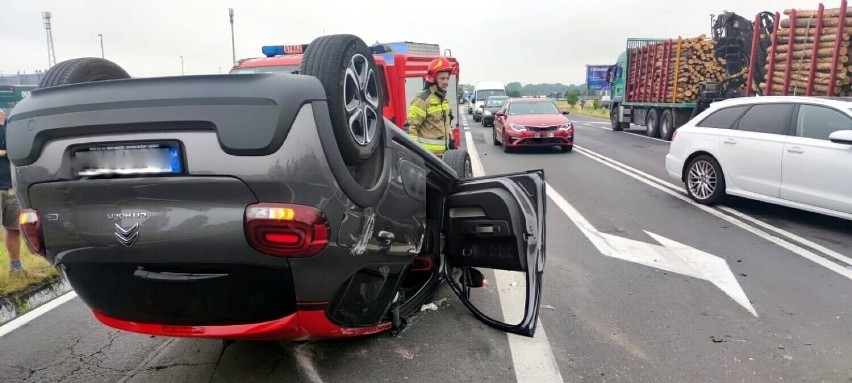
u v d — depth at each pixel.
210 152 2.43
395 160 3.34
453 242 4.32
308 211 2.49
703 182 8.12
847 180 6.13
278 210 2.44
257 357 3.65
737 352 3.61
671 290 4.74
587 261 5.58
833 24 11.55
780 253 5.74
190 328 2.80
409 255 3.57
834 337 3.81
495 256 4.13
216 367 3.54
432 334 3.94
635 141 18.78
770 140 7.03
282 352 3.70
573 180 10.55
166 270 2.66
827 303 4.41
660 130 19.81
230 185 2.45
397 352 3.68
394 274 3.49
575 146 17.17
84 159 2.58
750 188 7.36
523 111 16.44
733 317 4.16
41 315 4.58
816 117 6.64
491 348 3.72
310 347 3.76
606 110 43.81
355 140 2.79
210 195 2.48
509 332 3.93
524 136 15.04
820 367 3.42
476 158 14.48
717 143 7.79
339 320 2.98
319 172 2.52
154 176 2.49
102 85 2.56
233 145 2.40
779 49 13.30
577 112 45.12
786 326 4.00
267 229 2.46
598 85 47.84
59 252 2.75
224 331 2.77
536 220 4.06
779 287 4.77
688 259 5.59
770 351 3.62
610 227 6.93
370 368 3.47
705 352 3.62
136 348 3.88
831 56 11.59
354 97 2.87
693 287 4.80
